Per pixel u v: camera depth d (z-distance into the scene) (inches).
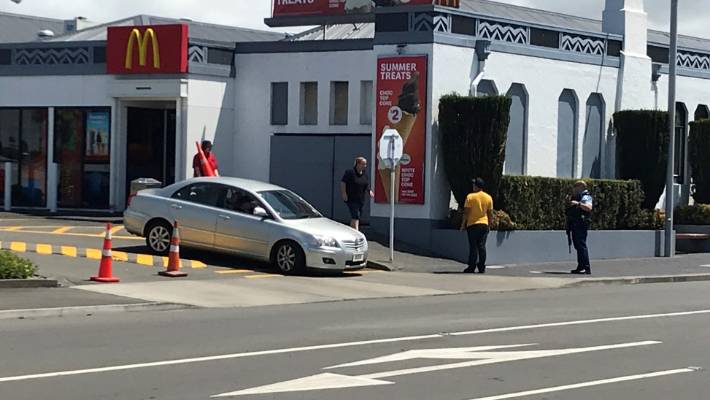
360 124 1148.5
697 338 540.1
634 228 1163.9
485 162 1000.9
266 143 1200.2
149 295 665.6
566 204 985.5
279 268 820.6
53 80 1241.4
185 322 571.5
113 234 1007.6
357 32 1373.0
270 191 850.8
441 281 836.6
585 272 928.9
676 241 1239.5
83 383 391.9
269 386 392.5
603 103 1229.7
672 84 1125.1
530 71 1131.9
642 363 461.1
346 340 514.3
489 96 996.6
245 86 1208.8
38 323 554.6
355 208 944.9
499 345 507.2
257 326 560.4
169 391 380.2
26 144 1266.0
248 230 828.0
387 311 644.1
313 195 1165.1
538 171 1150.3
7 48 1268.5
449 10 1034.1
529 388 399.9
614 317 628.4
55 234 988.6
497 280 855.7
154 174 1256.2
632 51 1263.5
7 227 1045.2
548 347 503.5
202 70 1174.3
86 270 761.0
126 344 486.6
